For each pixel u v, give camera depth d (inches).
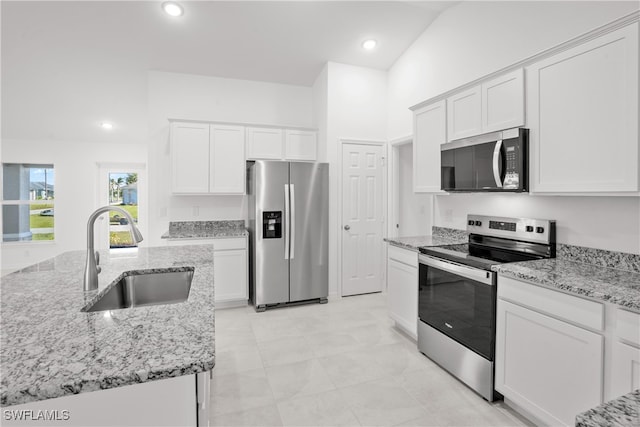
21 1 103.3
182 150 139.0
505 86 81.5
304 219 141.9
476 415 70.9
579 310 55.7
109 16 113.2
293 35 131.8
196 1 110.2
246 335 112.2
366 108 157.8
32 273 63.4
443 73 124.0
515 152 76.5
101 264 72.1
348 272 156.4
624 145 58.4
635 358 48.4
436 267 91.0
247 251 141.9
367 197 158.9
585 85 64.3
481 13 106.7
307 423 68.9
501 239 96.7
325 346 103.9
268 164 136.5
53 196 208.8
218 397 77.6
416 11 122.6
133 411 30.4
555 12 84.3
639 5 68.1
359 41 138.2
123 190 221.6
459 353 83.0
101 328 36.5
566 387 58.0
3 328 36.3
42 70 138.2
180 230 149.7
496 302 73.2
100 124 189.2
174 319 39.3
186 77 152.7
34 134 196.2
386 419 70.0
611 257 70.6
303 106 173.2
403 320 109.0
